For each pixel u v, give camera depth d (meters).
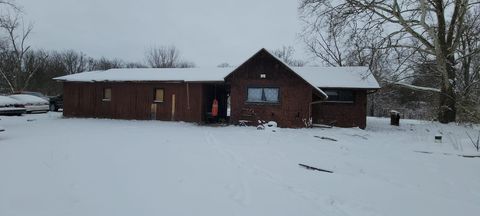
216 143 13.73
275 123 19.80
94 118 24.47
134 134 16.09
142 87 23.64
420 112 37.66
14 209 5.99
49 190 7.07
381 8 22.31
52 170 8.71
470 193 7.91
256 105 20.92
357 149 13.39
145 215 5.82
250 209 6.27
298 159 10.90
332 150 12.87
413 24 22.56
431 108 28.80
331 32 23.53
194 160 10.30
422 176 9.34
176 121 22.80
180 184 7.73
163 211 6.03
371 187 8.04
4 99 24.42
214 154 11.34
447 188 8.27
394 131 20.61
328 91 22.45
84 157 10.37
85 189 7.18
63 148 11.85
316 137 16.45
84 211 5.94
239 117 21.12
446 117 24.17
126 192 7.04
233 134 16.72
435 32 22.02
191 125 20.78
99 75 25.47
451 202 7.14
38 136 14.99
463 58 24.83
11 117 24.62
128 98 23.97
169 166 9.43
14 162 9.55
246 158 10.81
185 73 24.45
